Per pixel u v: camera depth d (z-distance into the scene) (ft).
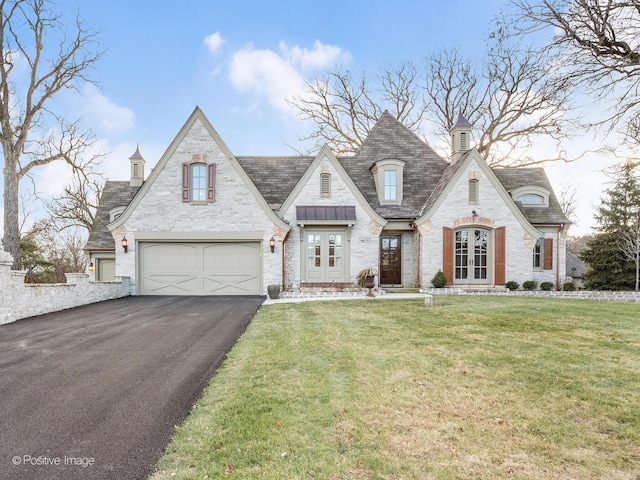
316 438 11.69
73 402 14.66
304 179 54.34
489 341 23.24
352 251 53.47
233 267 52.21
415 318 31.09
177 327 29.17
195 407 14.14
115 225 50.93
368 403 14.20
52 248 101.60
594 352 20.68
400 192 57.47
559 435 11.91
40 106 67.62
